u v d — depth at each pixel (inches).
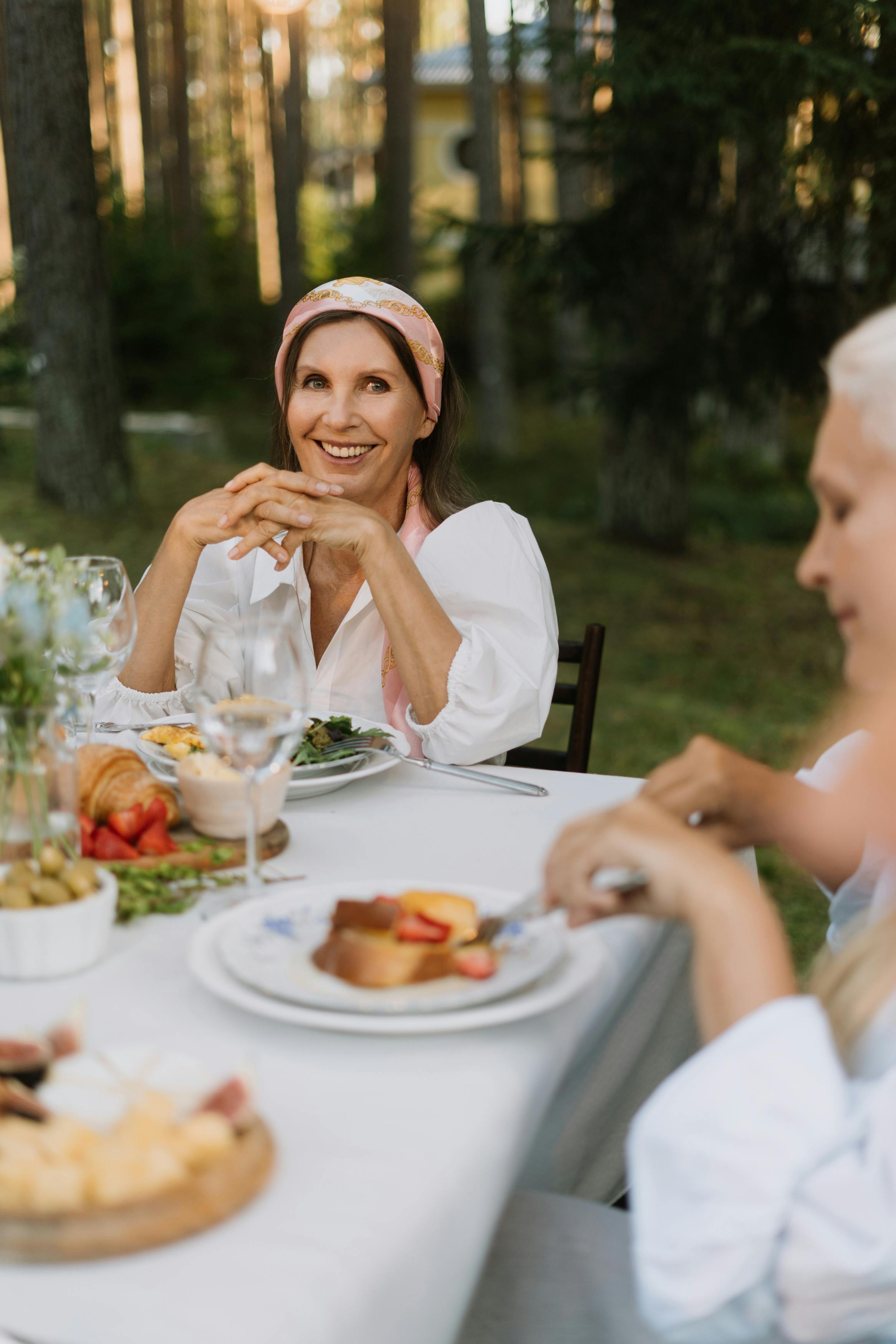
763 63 214.5
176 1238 29.1
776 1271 32.2
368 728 76.0
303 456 88.0
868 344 33.7
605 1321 41.7
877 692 35.7
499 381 560.1
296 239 509.4
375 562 75.7
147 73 761.6
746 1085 32.6
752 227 275.3
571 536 404.5
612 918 46.7
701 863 38.3
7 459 409.1
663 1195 32.8
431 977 41.8
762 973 36.1
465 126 901.2
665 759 219.8
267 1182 31.6
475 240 295.4
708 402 320.5
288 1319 27.1
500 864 56.6
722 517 444.8
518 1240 45.4
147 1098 31.5
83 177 341.1
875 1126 32.0
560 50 238.5
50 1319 27.5
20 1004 41.8
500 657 75.2
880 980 35.7
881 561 33.5
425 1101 36.1
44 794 46.0
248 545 77.4
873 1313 32.1
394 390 85.3
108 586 58.0
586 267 286.4
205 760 58.3
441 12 1239.5
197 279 669.9
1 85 517.7
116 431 358.3
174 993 42.8
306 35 882.8
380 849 58.4
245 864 55.4
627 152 265.9
